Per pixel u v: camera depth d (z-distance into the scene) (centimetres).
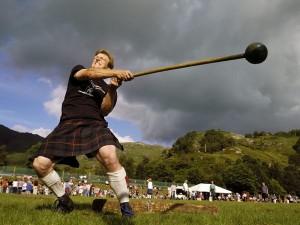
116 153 460
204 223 482
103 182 5166
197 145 18200
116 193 470
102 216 473
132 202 620
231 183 10412
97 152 460
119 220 436
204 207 615
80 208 597
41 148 484
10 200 906
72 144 467
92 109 484
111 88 472
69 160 489
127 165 13462
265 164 14325
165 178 12156
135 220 444
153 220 470
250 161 12550
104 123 488
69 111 485
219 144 18325
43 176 495
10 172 4659
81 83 489
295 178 13362
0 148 11031
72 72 488
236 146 18875
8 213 452
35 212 476
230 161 15150
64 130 476
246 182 10231
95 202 596
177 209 614
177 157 16250
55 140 476
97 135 465
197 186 5194
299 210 982
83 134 470
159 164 12556
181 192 5044
